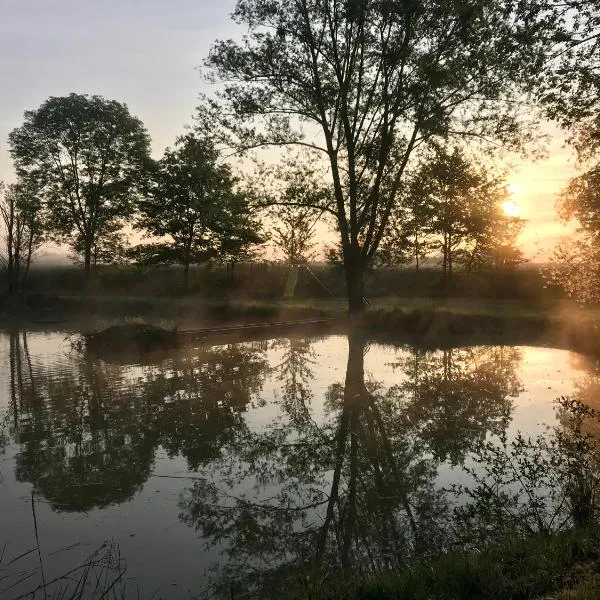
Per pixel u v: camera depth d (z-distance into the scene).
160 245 41.16
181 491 6.88
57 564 5.12
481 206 36.25
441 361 16.61
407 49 23.70
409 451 8.37
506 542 4.79
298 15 24.50
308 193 27.11
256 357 17.56
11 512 6.20
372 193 25.66
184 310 30.70
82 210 40.91
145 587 4.76
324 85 25.75
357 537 5.73
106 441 8.83
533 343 19.83
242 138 26.25
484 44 21.09
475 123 24.58
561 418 9.70
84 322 28.86
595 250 12.12
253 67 25.22
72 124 39.41
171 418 10.17
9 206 38.28
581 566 4.00
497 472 6.74
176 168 39.75
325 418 10.22
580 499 5.36
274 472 7.57
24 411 10.66
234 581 4.86
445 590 3.96
